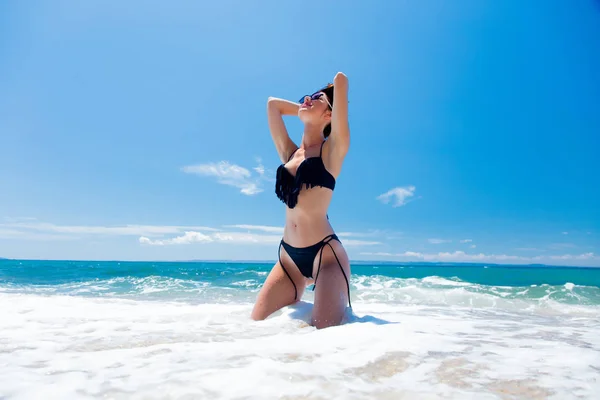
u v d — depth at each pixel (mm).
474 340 2574
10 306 4270
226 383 1533
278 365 1789
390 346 2225
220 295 8305
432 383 1603
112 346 2199
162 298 7445
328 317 3264
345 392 1474
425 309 5586
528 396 1466
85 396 1394
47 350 2088
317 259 3711
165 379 1573
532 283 16406
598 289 10133
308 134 4164
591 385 1594
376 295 8766
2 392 1421
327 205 3854
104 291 9305
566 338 2807
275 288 3893
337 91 3719
